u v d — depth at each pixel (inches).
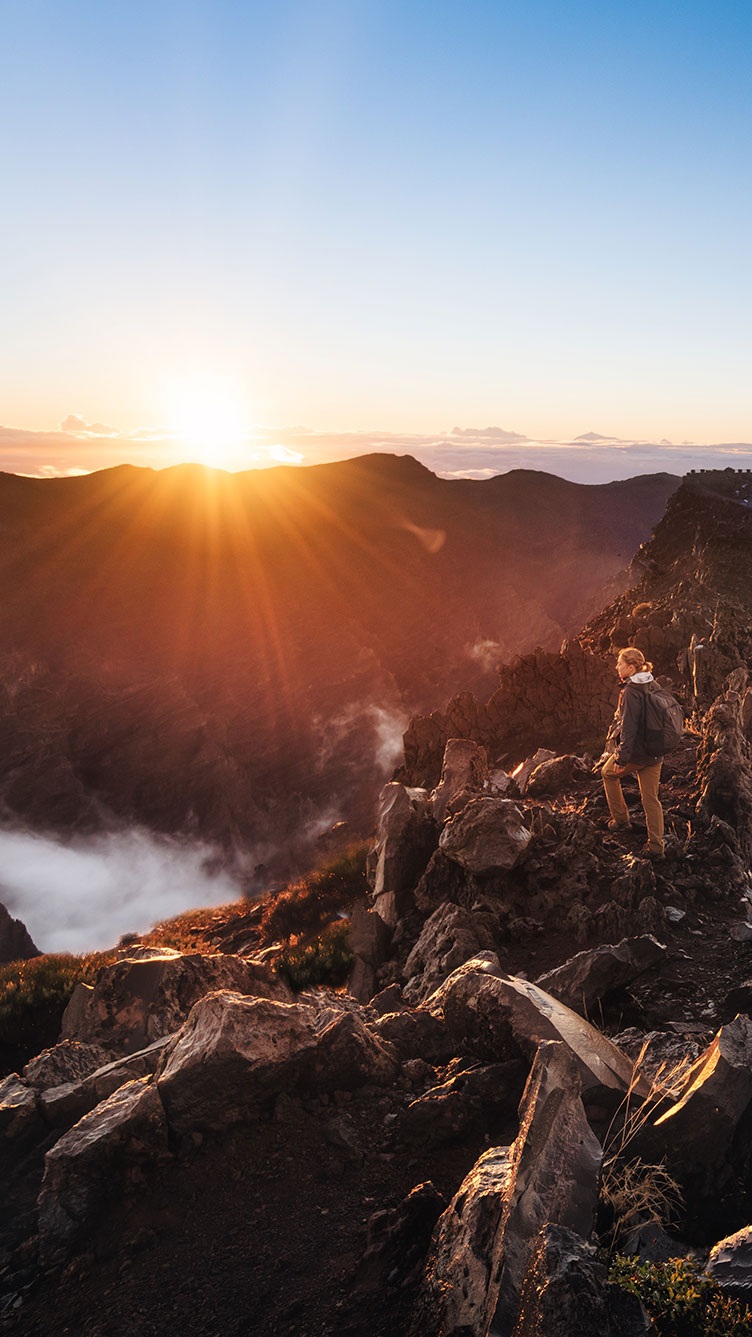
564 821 400.5
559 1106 140.5
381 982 379.9
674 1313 107.3
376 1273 145.3
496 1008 203.0
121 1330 146.4
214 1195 179.5
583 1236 124.4
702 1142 148.7
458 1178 173.5
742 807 410.3
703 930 313.4
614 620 1478.8
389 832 456.1
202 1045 199.6
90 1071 252.7
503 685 859.4
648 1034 217.2
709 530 1983.3
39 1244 176.1
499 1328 107.7
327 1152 188.4
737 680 636.1
